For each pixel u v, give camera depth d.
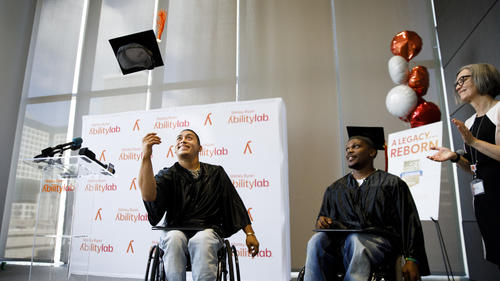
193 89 4.73
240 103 3.93
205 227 1.90
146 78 4.90
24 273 3.94
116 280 3.64
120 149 4.14
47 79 5.26
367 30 4.41
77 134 4.96
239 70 4.67
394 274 1.71
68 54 5.28
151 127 4.12
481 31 3.05
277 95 4.49
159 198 2.02
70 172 2.31
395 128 4.09
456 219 3.74
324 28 4.59
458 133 3.61
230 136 3.87
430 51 4.19
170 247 1.79
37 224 2.25
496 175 1.96
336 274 1.85
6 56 5.14
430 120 3.11
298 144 4.28
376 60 4.31
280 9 4.77
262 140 3.79
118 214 3.95
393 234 1.77
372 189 1.92
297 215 4.09
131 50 2.44
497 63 2.81
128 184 4.01
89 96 5.04
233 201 2.14
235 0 4.93
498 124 1.97
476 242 3.30
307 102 4.39
